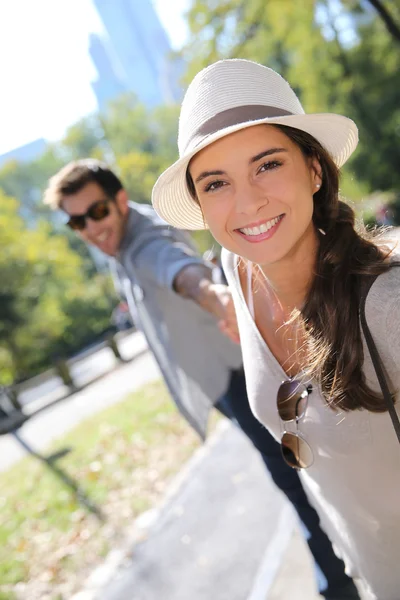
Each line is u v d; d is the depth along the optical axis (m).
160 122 46.25
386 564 1.48
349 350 1.17
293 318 1.32
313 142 1.28
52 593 3.76
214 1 9.81
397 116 24.36
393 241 1.30
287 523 3.36
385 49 18.62
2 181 50.16
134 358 14.60
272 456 2.36
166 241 2.30
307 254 1.32
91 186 2.39
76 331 32.41
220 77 1.25
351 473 1.36
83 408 10.66
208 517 3.82
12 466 7.96
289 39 12.10
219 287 1.94
